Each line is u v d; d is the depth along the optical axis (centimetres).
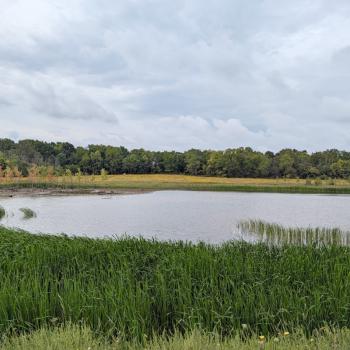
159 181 14712
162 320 667
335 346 474
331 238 2156
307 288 735
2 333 570
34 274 812
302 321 613
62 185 11338
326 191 10231
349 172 15462
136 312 622
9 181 12238
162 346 491
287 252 1080
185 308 650
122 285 712
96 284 769
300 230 2314
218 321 605
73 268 944
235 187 11194
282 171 16938
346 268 822
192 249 1078
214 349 482
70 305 642
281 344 500
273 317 614
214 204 5634
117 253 1077
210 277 789
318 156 17362
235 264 873
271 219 3703
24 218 3662
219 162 17425
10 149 18962
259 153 18638
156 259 1061
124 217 3797
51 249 1080
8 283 722
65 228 3030
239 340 523
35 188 10338
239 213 4275
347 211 4575
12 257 1055
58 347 474
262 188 10869
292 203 5925
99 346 505
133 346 511
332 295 683
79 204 5550
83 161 18812
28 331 602
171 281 767
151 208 4900
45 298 655
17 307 636
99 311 619
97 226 3150
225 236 2559
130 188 10994
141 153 19900
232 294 728
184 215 4009
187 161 18462
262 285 750
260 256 1057
